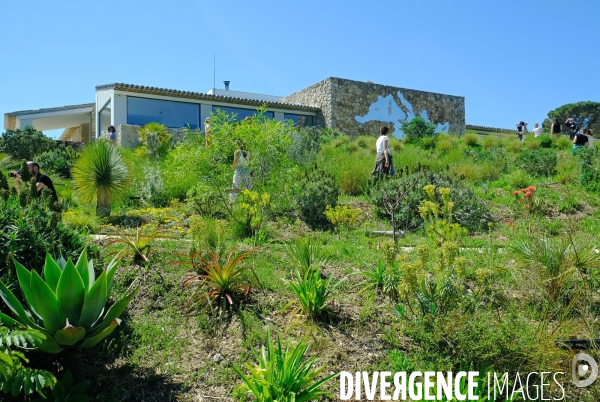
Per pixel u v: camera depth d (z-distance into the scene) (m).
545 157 14.09
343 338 4.70
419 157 16.98
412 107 32.28
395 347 4.62
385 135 12.49
